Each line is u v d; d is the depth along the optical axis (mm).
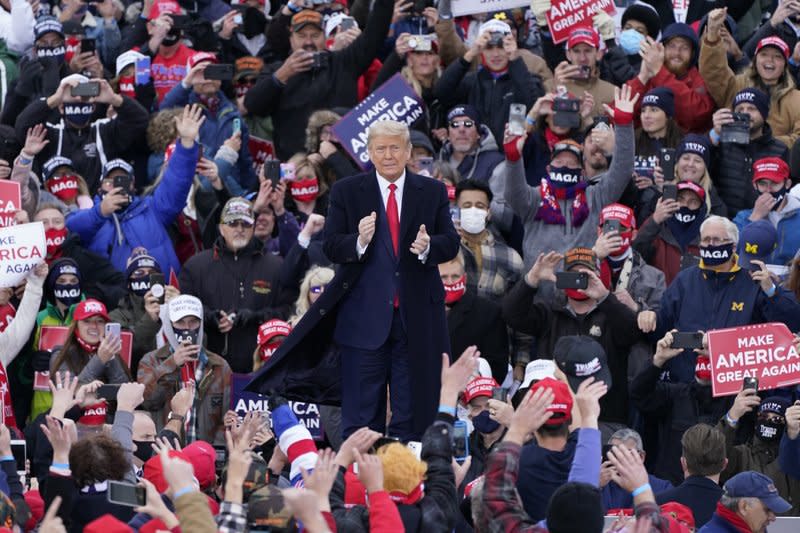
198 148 33156
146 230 32969
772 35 38000
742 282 29344
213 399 29062
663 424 28625
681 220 31828
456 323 29641
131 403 23328
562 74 34969
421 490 19406
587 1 37031
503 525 18281
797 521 23734
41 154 35562
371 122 33625
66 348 29438
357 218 22781
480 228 30906
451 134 34062
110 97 35219
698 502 23844
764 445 27750
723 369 28078
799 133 35625
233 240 31391
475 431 27047
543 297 30578
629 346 28969
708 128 35938
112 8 41094
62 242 31906
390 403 22766
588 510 17750
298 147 36719
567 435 21031
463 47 37781
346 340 22750
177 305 29094
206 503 17109
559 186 31859
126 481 21391
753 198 34000
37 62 37750
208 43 39719
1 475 21531
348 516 19219
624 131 31594
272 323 29172
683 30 36188
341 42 36875
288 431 22125
